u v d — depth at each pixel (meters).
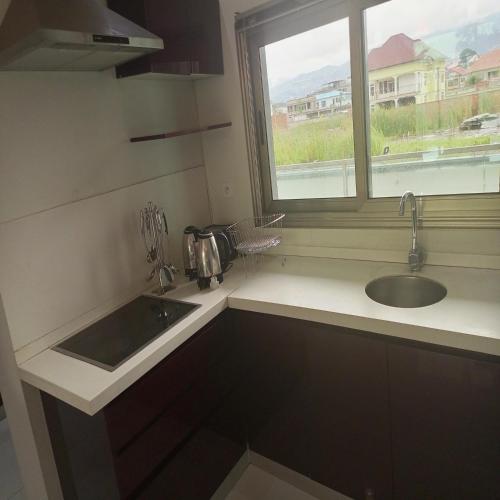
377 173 1.92
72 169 1.58
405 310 1.42
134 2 1.60
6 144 1.38
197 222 2.24
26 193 1.44
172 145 2.05
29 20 1.16
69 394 1.22
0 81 1.35
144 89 1.88
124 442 1.32
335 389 1.57
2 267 1.38
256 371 1.81
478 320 1.30
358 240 1.95
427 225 1.78
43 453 1.52
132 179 1.84
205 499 1.73
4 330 1.42
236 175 2.19
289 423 1.78
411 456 1.46
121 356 1.38
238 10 1.91
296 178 2.13
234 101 2.07
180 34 1.74
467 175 1.72
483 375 1.24
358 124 1.83
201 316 1.59
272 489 1.88
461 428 1.32
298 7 1.76
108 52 1.36
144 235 1.84
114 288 1.78
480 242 1.67
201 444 1.68
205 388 1.67
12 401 1.51
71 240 1.59
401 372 1.39
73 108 1.58
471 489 1.36
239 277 1.94
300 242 2.11
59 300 1.56
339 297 1.60
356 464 1.62
